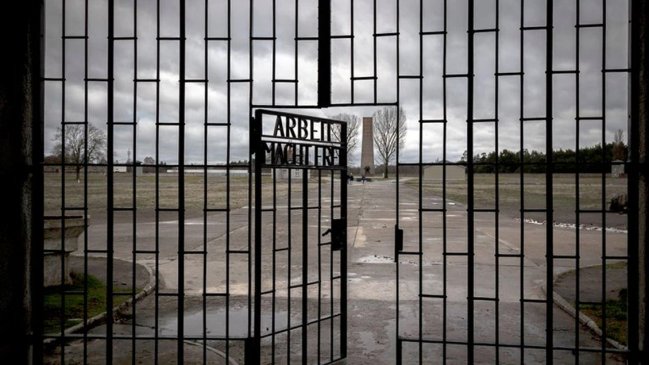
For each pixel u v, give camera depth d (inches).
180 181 150.4
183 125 150.9
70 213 573.6
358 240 539.5
